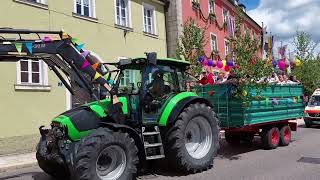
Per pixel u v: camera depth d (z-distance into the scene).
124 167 7.69
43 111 14.02
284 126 13.17
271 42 15.51
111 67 12.05
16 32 7.52
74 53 7.97
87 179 7.11
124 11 18.88
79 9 16.23
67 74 8.33
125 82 9.08
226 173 9.02
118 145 7.57
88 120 8.07
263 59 11.68
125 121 8.49
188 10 24.03
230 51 12.29
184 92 9.48
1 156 12.45
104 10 17.30
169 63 9.38
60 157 7.98
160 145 8.65
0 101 12.65
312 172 9.02
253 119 11.54
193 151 9.22
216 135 9.65
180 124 8.77
